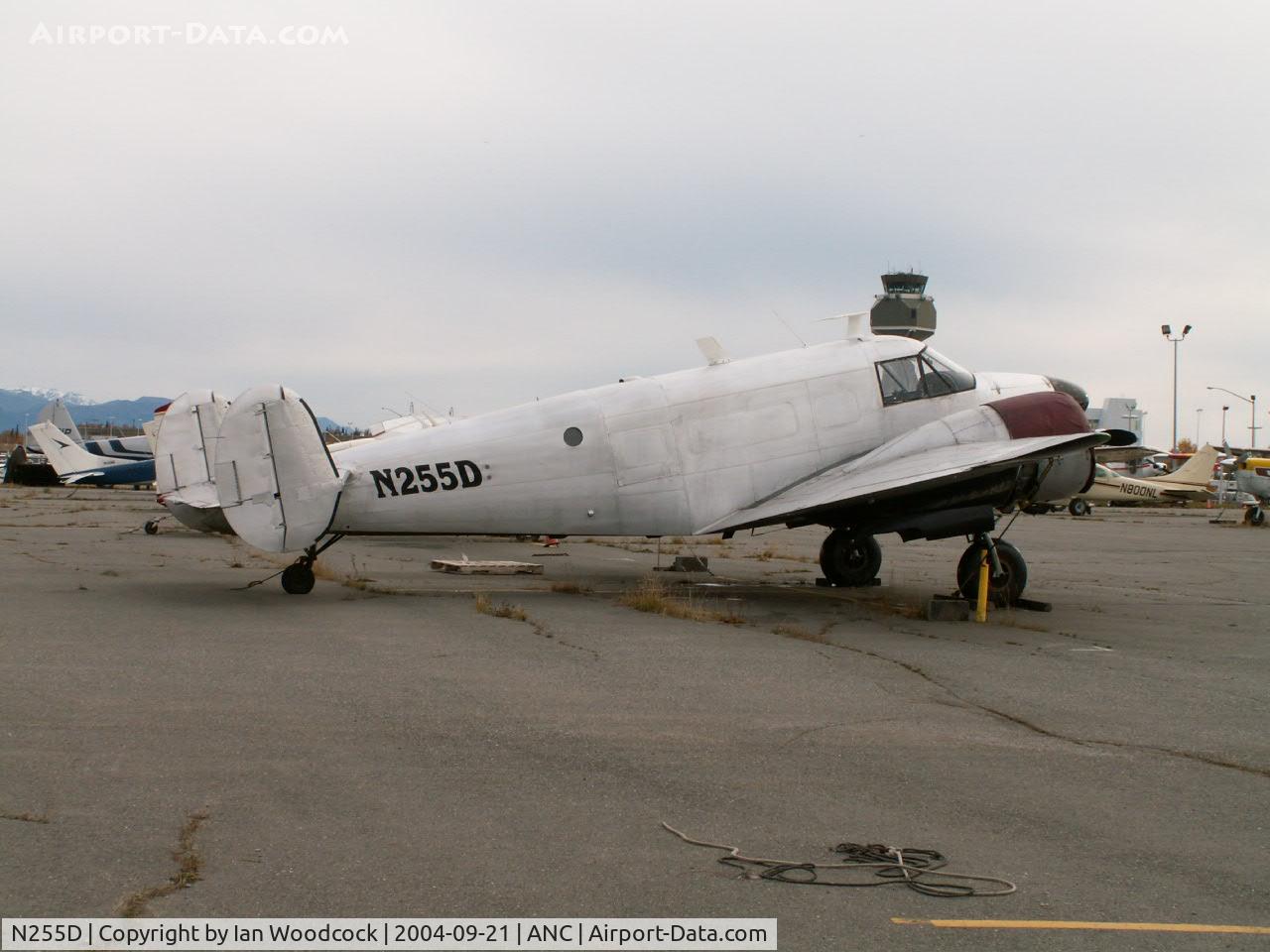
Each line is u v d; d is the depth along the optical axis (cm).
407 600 1257
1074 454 1331
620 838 474
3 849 441
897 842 478
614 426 1349
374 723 660
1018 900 418
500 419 1342
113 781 531
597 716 693
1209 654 1002
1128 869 454
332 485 1227
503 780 552
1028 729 691
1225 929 396
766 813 512
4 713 658
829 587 1535
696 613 1157
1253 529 3472
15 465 6244
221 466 1197
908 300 8156
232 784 533
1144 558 2242
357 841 462
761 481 1380
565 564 1891
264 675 789
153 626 1009
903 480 1223
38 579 1380
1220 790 566
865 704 747
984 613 1194
